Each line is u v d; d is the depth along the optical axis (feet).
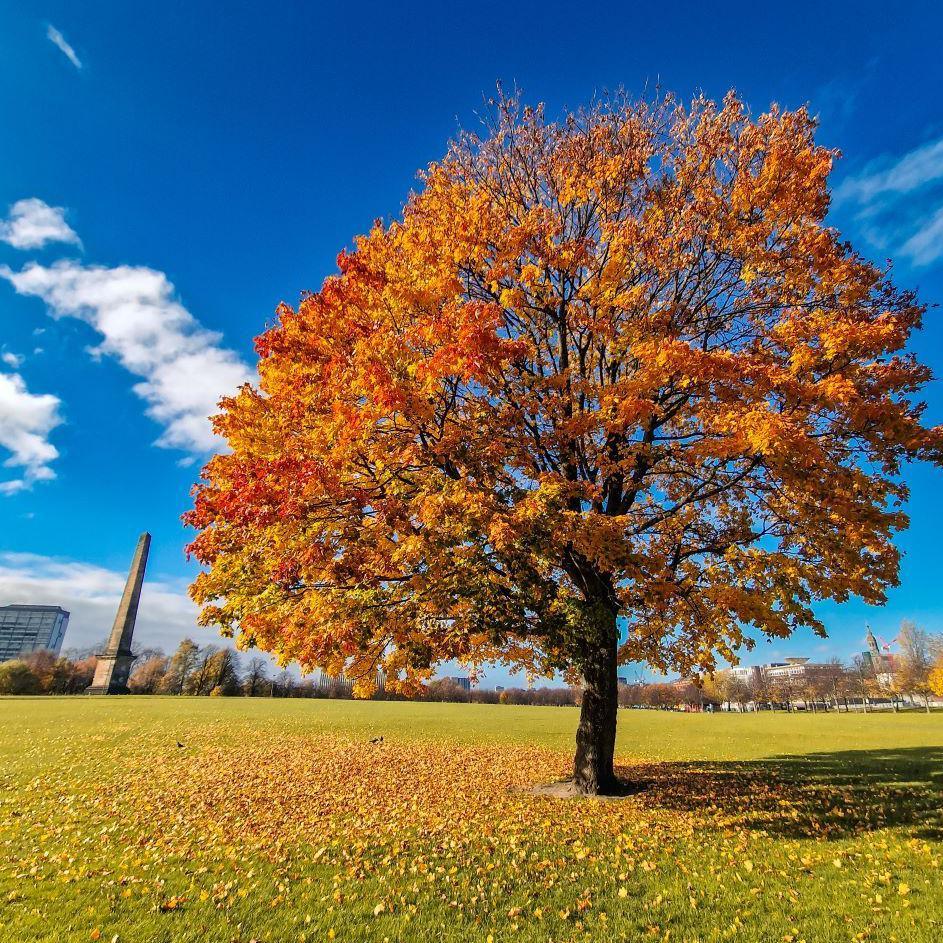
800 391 27.32
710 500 40.27
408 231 34.63
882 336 27.63
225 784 49.16
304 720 114.62
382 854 28.07
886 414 26.81
